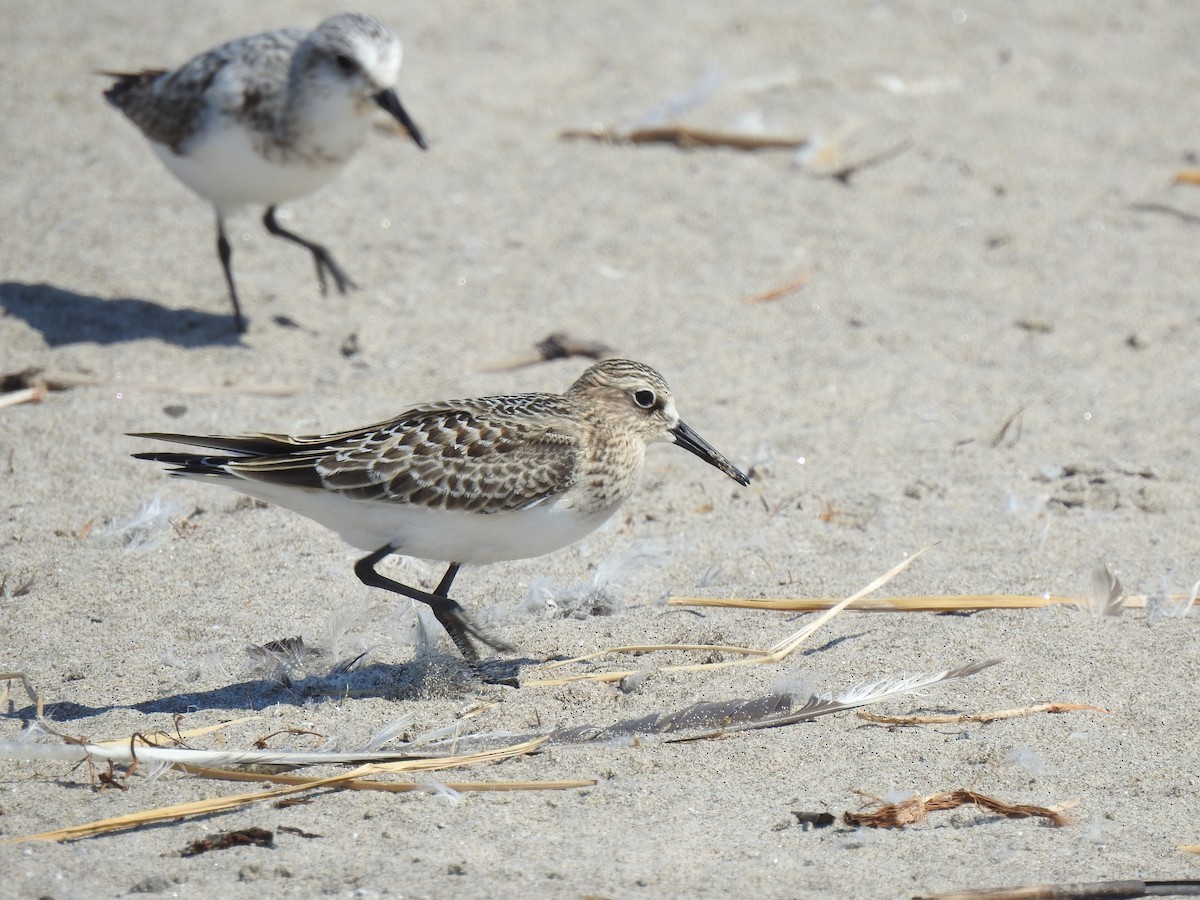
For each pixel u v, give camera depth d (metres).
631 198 19.08
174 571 11.29
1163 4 25.81
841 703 9.18
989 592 11.04
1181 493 12.77
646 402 10.34
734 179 19.67
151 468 12.91
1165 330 16.19
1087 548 11.82
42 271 16.56
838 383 15.02
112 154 19.42
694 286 17.11
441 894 7.33
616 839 7.89
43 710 9.35
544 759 8.78
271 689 9.73
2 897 7.30
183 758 8.52
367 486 9.43
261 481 9.49
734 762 8.73
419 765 8.65
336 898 7.30
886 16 24.98
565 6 24.97
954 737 9.01
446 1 24.66
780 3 25.41
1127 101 22.22
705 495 12.82
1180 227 18.58
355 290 16.77
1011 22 24.94
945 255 17.89
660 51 23.27
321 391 14.56
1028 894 7.13
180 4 23.45
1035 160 20.33
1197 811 8.21
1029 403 14.63
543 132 20.75
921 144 20.69
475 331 15.97
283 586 11.10
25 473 12.73
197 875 7.53
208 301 16.39
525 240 17.98
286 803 8.27
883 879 7.50
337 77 14.87
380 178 19.36
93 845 7.82
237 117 14.89
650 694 9.66
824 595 11.03
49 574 11.18
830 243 18.14
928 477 13.11
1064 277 17.38
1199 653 10.02
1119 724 9.16
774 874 7.54
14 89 20.75
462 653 9.87
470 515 9.59
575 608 10.91
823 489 12.89
